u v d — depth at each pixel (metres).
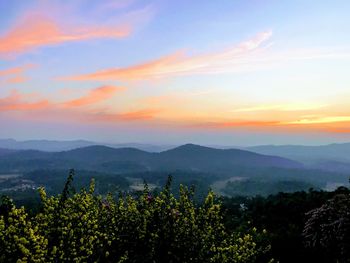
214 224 10.91
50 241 8.41
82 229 8.60
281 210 29.58
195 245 10.41
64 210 8.75
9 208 8.16
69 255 8.23
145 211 10.60
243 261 10.42
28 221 8.13
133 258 10.16
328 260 17.73
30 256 7.61
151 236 10.54
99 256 9.23
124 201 11.23
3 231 7.67
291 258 18.27
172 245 10.42
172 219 10.72
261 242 18.52
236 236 11.12
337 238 17.06
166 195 11.12
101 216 10.37
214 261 10.20
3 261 7.60
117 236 10.23
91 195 9.59
